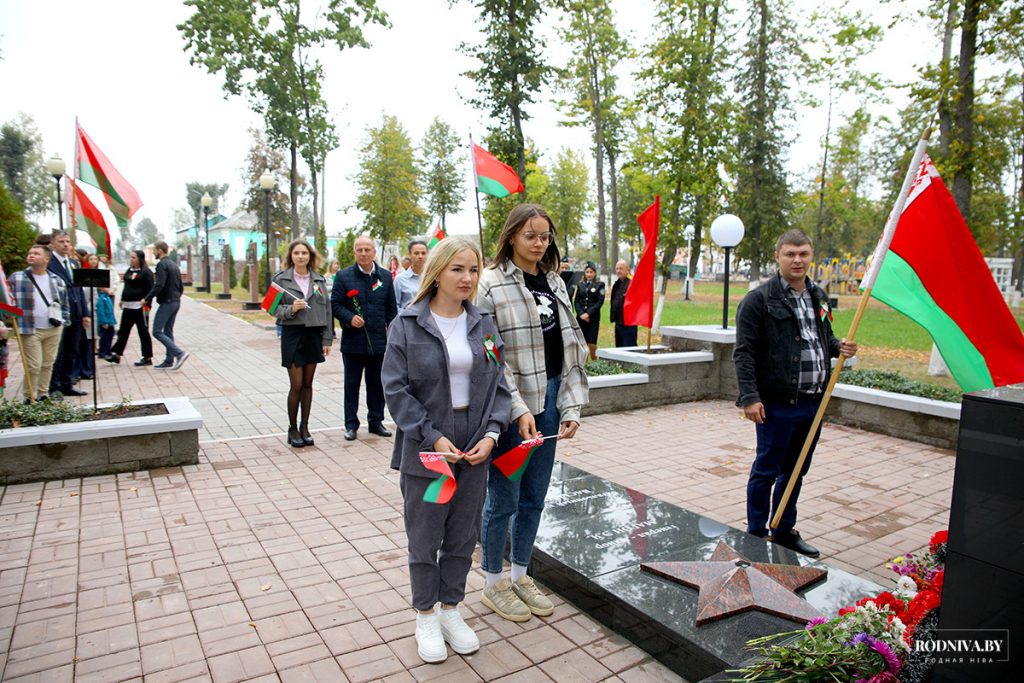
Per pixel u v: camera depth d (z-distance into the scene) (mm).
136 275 11336
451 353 2818
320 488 5215
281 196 42406
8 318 7273
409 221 38750
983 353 3578
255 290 25234
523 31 15406
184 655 2926
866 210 32562
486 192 6141
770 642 2729
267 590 3551
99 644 3004
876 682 2092
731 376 9336
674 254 22078
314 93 23359
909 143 17938
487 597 3396
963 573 1926
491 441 2797
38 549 3998
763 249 27266
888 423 7355
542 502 3309
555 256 3305
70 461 5281
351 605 3404
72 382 8812
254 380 10273
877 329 19891
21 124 48500
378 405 6918
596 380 8203
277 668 2840
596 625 3264
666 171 17500
